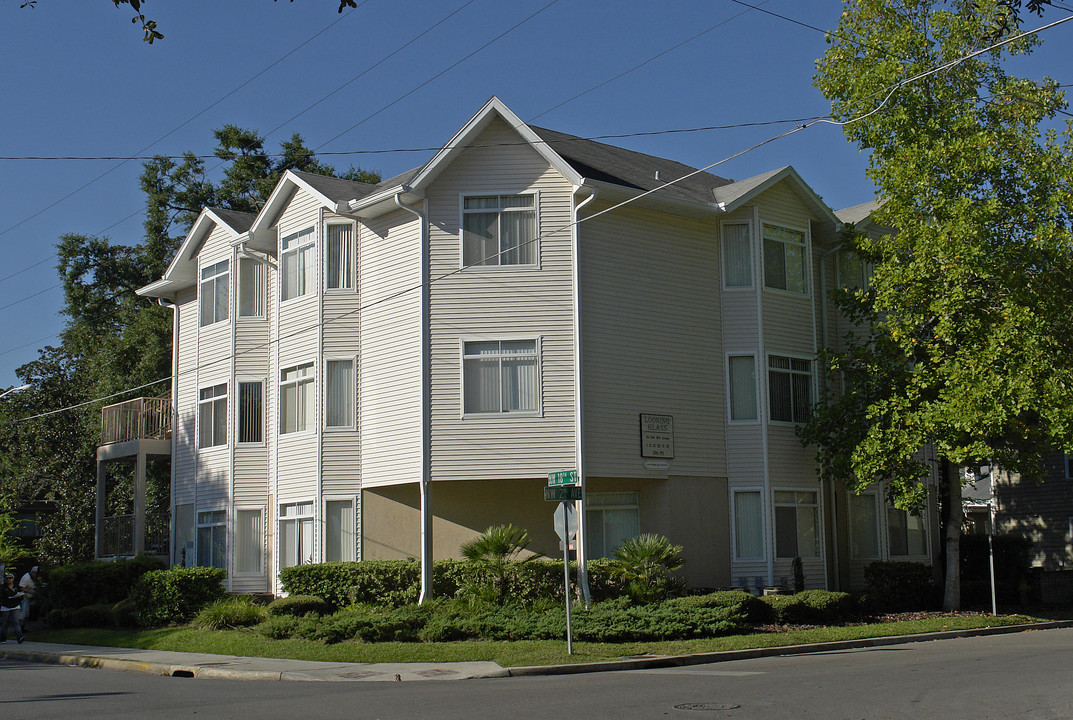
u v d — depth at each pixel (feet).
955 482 86.69
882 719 34.27
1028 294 75.97
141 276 157.07
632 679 48.26
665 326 84.02
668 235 85.66
